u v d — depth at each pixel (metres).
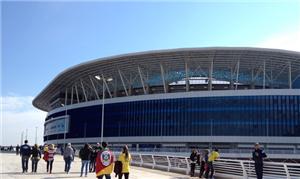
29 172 27.09
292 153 81.75
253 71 97.62
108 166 15.83
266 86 102.56
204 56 89.38
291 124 89.81
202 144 95.75
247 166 24.38
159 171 31.89
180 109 96.75
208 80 99.19
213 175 27.41
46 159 26.89
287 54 87.56
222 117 93.06
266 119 90.69
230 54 88.31
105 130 106.31
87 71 104.00
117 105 105.31
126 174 17.94
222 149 87.69
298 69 95.56
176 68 97.12
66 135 117.06
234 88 103.88
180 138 95.75
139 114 101.44
